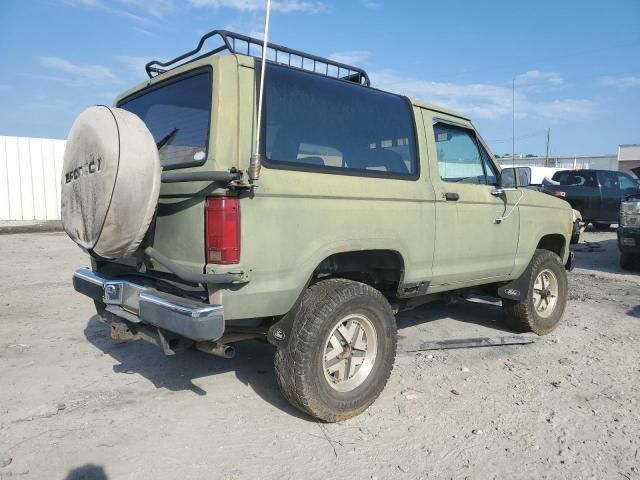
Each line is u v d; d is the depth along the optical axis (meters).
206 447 3.12
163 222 3.20
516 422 3.49
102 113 3.08
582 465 2.98
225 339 3.47
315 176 3.28
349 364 3.54
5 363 4.45
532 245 5.26
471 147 4.74
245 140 2.99
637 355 4.82
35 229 15.34
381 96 3.97
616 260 10.88
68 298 6.88
